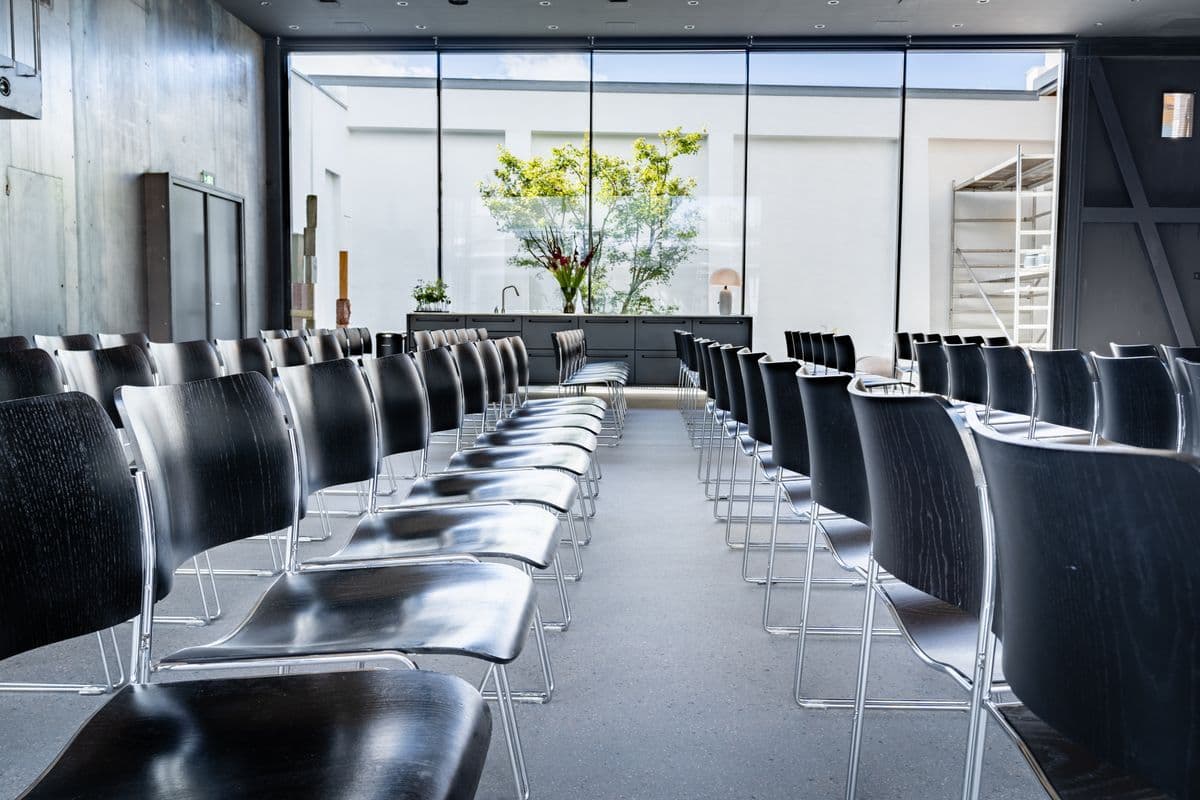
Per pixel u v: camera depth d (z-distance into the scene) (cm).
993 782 216
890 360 1152
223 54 1115
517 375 612
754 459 400
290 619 176
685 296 1233
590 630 319
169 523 167
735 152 1228
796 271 1234
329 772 112
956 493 157
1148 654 92
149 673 153
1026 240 1231
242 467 197
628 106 1224
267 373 522
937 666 166
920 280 1235
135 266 930
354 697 132
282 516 209
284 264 1252
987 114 1225
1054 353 439
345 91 1239
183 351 454
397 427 318
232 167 1141
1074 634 101
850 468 239
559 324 1116
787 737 239
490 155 1233
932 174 1230
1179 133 1197
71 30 818
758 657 296
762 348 1237
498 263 1237
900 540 175
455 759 116
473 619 170
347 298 1235
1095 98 1195
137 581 152
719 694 266
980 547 154
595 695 264
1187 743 90
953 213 1232
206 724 126
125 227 909
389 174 1241
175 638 310
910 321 1240
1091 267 1209
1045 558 103
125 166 907
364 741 119
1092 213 1202
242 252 1147
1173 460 84
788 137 1227
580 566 379
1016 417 535
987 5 1070
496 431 449
